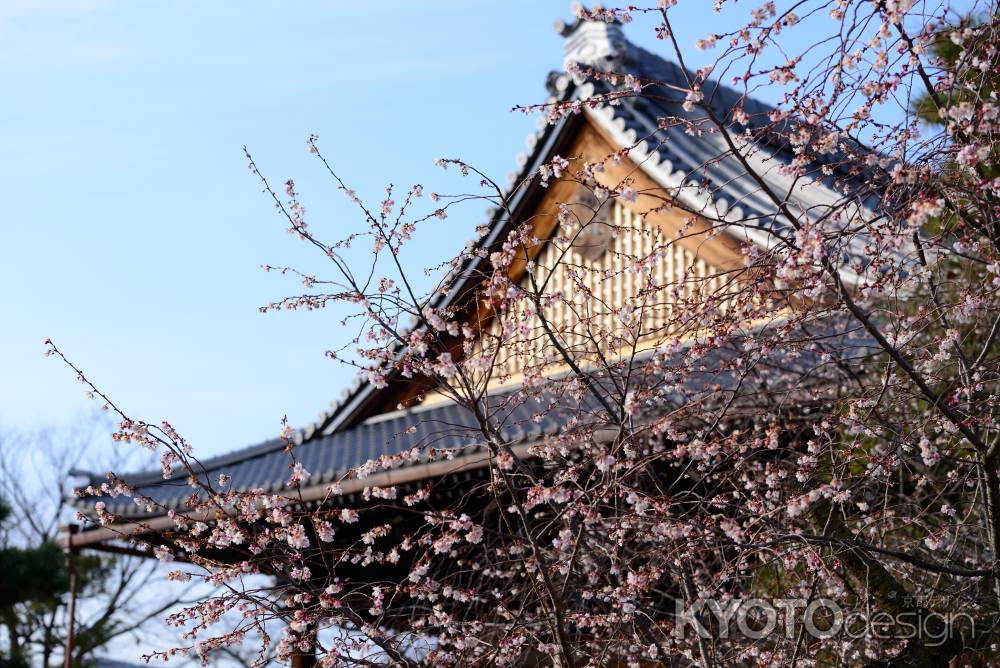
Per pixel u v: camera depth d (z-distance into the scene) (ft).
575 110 17.02
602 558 18.94
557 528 19.53
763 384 19.63
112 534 31.19
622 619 17.40
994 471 16.15
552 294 18.01
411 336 16.31
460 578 20.42
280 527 17.11
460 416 35.45
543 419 25.25
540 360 22.36
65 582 57.88
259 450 37.83
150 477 34.88
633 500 15.74
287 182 17.19
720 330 16.88
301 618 16.34
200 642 16.53
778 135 17.44
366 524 30.22
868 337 20.99
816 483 18.20
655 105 37.78
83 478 32.58
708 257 31.71
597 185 17.26
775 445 17.40
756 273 18.54
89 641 73.87
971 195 15.83
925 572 19.69
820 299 17.85
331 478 28.25
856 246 20.56
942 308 17.37
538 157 34.96
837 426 18.43
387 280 17.38
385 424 38.14
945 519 19.63
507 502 20.93
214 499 16.61
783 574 19.70
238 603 16.58
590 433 18.52
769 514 16.12
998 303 17.47
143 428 16.57
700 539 16.51
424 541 17.52
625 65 37.24
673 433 17.58
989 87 17.11
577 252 34.40
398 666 16.93
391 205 17.38
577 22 38.34
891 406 18.65
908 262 18.16
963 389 16.74
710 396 18.24
